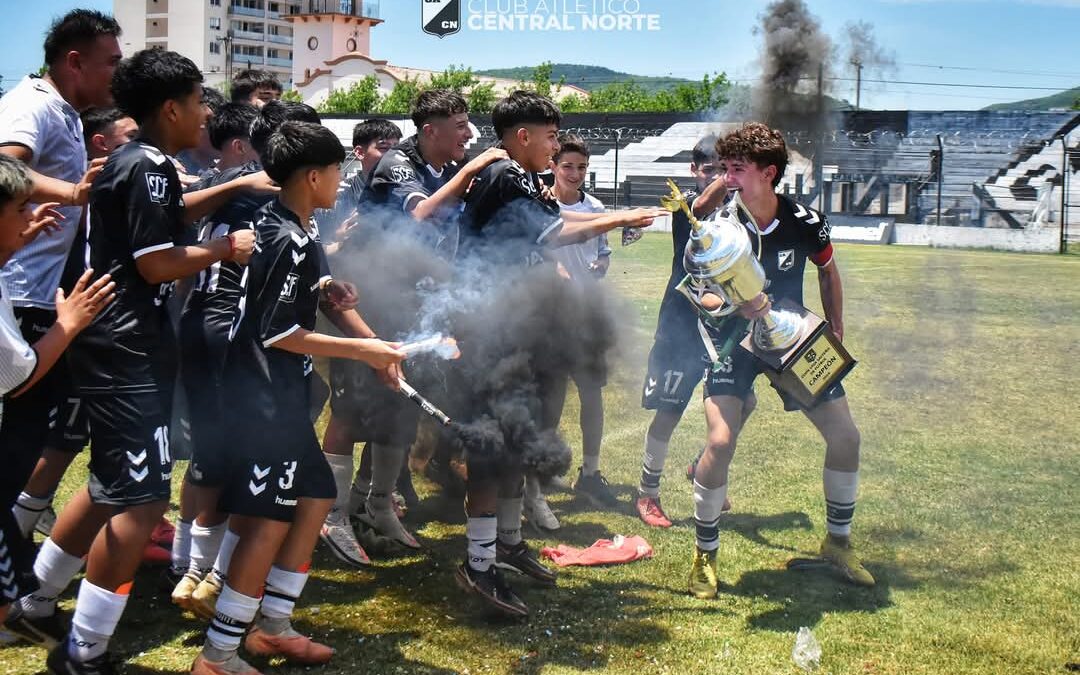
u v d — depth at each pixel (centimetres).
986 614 346
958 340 955
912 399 695
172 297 345
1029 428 614
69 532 300
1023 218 2869
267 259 286
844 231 2722
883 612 349
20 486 294
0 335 252
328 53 7644
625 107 5141
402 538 413
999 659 311
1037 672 303
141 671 299
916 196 2933
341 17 7600
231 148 388
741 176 368
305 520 303
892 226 2703
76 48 340
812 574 386
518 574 385
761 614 348
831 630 334
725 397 372
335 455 392
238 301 321
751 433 598
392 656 313
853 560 381
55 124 336
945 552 406
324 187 296
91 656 282
